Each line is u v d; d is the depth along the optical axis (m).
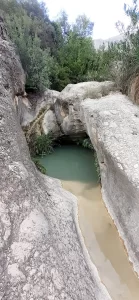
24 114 8.54
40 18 13.96
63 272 3.22
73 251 4.04
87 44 14.05
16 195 3.72
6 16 10.80
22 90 7.64
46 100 10.03
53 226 4.05
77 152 10.00
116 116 6.25
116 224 5.35
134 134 5.49
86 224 5.48
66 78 12.52
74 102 9.19
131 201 4.50
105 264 4.50
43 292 2.82
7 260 2.97
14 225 3.37
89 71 12.24
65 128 10.00
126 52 8.40
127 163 4.69
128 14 8.05
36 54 9.66
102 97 8.39
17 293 2.71
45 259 3.15
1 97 5.41
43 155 9.65
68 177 7.89
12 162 4.20
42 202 4.38
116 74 9.14
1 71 6.00
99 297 3.60
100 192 6.85
